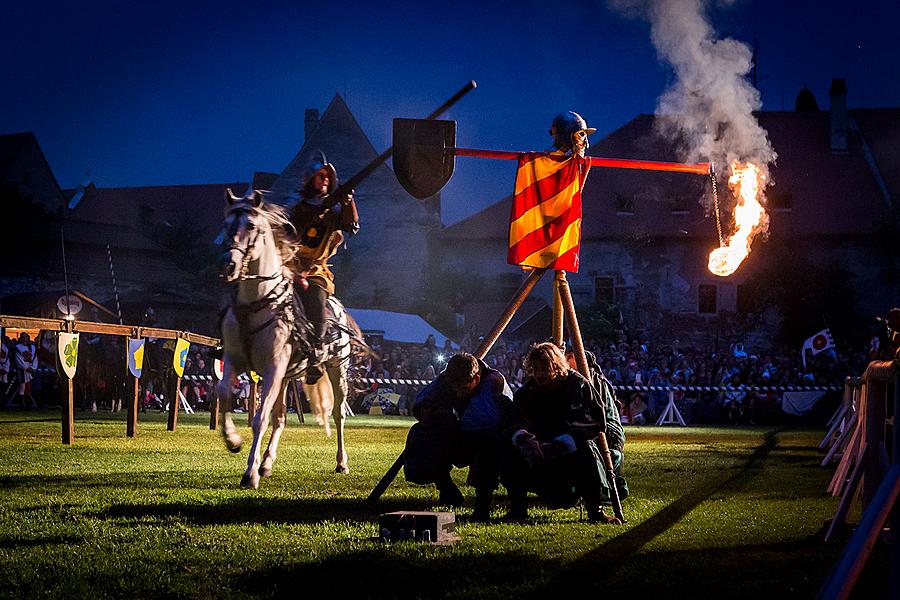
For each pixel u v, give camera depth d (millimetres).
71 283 54875
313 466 11367
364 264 64562
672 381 31469
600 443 7188
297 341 9320
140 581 4750
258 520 6867
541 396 7305
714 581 4938
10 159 74500
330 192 9953
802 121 63312
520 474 7070
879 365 5629
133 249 59219
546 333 51625
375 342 40375
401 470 10914
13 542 5781
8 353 25219
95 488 8594
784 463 13320
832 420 16625
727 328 58062
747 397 31234
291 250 9320
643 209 59969
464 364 7285
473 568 5160
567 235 8203
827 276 57125
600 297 59812
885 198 59000
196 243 64938
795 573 5164
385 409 31469
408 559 5348
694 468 12312
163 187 87125
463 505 7820
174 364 17844
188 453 12773
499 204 63062
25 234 55031
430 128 8117
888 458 5660
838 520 6246
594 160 8469
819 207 58906
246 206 8875
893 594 3416
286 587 4688
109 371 26609
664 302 59125
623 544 5992
